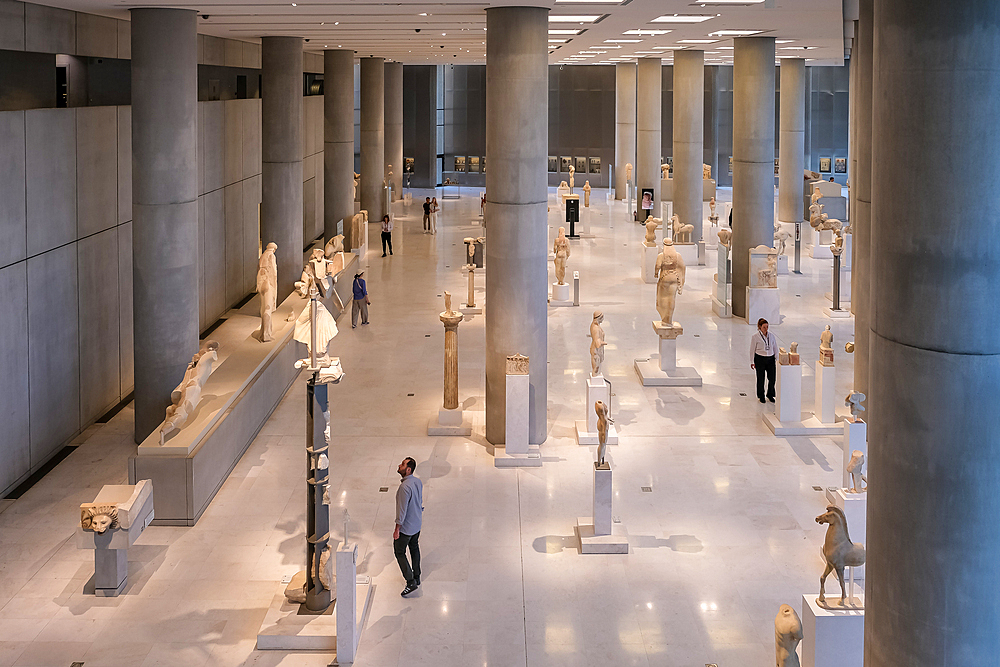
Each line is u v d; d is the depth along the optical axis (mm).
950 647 6164
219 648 9594
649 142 40938
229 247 23812
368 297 26188
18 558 11469
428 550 11617
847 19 18812
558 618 10102
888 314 6215
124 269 17391
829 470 14086
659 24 19281
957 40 5652
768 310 23156
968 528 6020
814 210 33250
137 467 12234
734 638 9711
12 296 13391
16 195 13422
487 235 14820
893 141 6027
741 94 23406
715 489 13438
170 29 14227
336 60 28719
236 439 14398
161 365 14758
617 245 35719
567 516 12586
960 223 5781
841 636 8609
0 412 13102
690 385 18297
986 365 5867
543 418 15242
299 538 12008
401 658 9375
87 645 9617
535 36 14133
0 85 13117
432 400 17375
